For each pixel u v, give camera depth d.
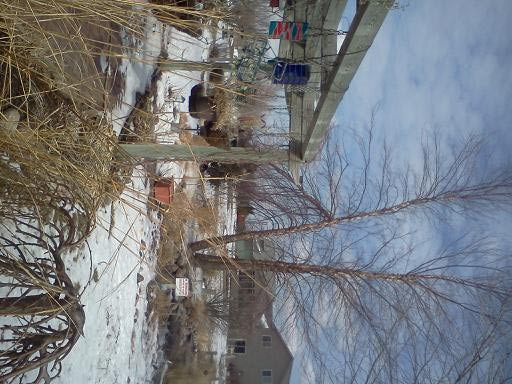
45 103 4.44
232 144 9.62
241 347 21.62
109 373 7.42
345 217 12.03
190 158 6.30
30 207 3.85
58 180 4.09
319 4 5.09
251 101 8.59
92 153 4.41
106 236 6.87
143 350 9.07
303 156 6.18
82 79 4.69
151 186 8.47
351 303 11.45
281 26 5.23
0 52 3.83
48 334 3.06
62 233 3.97
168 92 8.61
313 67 5.50
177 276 10.38
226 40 10.59
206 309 12.62
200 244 11.54
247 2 6.97
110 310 7.35
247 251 13.76
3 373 2.97
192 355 11.48
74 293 3.17
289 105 6.44
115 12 4.10
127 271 7.85
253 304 12.94
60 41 4.48
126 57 5.28
